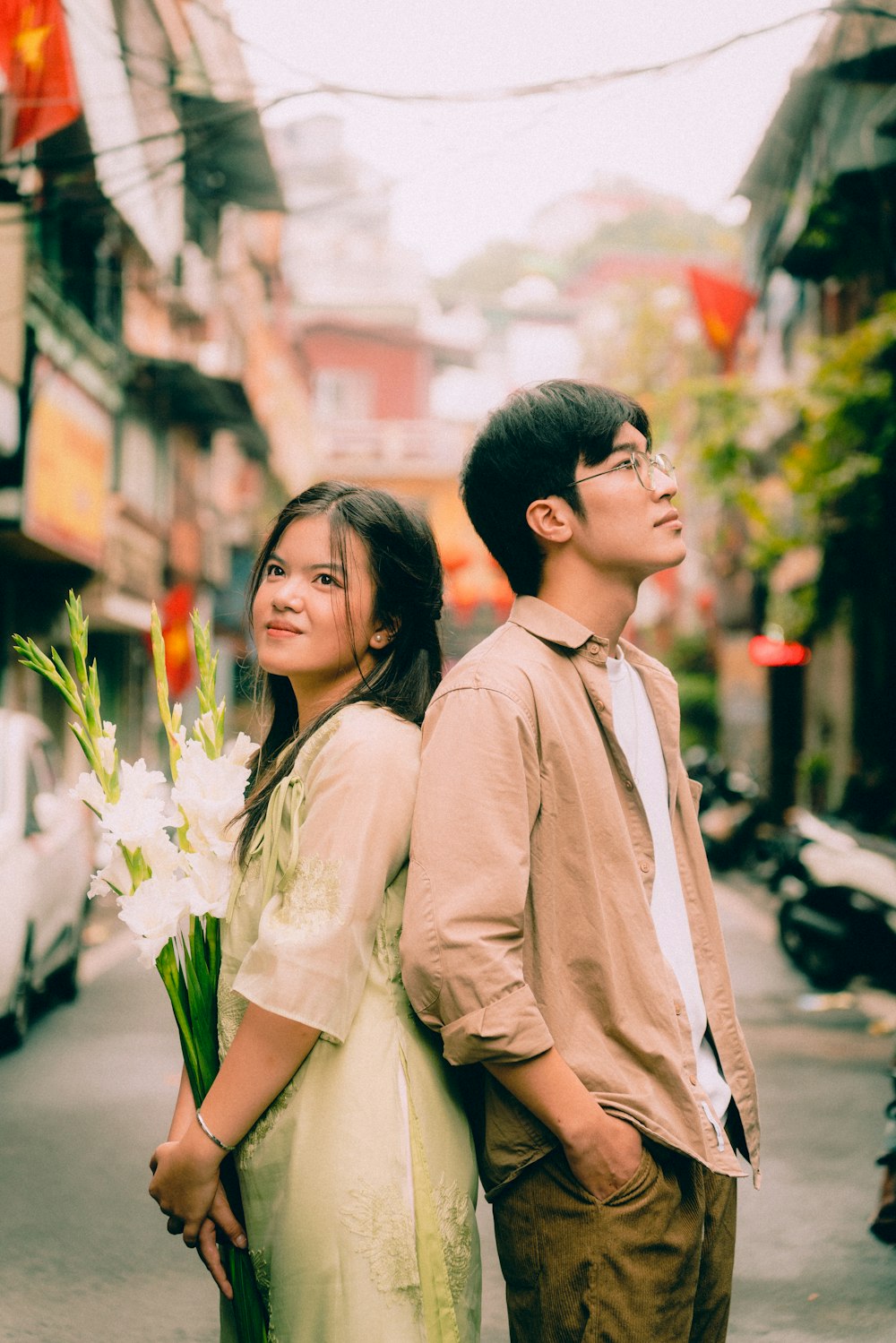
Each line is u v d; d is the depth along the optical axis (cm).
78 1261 399
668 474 203
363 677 205
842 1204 452
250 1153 183
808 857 898
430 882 179
